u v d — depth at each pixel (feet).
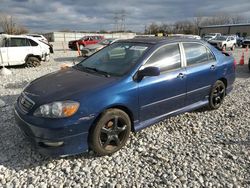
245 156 11.19
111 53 13.84
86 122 10.03
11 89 22.67
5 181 9.34
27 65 37.35
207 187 9.17
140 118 12.02
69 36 177.37
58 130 9.52
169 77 12.81
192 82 14.15
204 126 14.40
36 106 10.04
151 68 11.31
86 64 13.99
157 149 11.71
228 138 12.93
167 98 12.91
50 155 9.95
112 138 11.00
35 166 10.30
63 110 9.66
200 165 10.49
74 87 10.69
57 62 45.11
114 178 9.64
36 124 9.69
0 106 17.06
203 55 15.31
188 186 9.21
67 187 9.11
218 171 10.09
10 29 181.57
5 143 12.01
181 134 13.33
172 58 13.35
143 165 10.49
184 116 15.75
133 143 12.22
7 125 14.03
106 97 10.46
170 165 10.49
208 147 11.96
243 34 199.41
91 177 9.68
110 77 11.50
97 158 10.91
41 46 38.88
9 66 37.47
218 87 16.49
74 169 10.13
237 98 19.89
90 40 79.00
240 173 9.99
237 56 57.98
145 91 11.77
